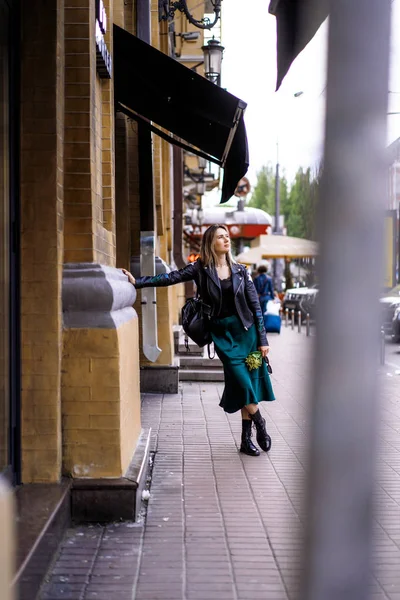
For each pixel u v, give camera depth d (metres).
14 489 4.43
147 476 5.72
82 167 4.81
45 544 3.74
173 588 3.71
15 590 3.05
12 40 4.46
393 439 7.26
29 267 4.58
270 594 3.66
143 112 7.80
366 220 1.86
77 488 4.61
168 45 13.63
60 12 4.68
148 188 8.54
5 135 4.38
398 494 5.34
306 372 1.99
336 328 1.86
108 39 5.85
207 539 4.42
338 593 1.93
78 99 4.83
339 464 1.89
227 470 5.99
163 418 8.24
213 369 11.56
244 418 6.59
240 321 6.43
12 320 4.47
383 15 1.85
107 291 4.68
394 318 17.95
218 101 6.84
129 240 9.43
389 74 1.88
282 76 5.04
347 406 1.87
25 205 4.57
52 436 4.59
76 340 4.69
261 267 22.83
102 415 4.71
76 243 4.79
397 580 3.80
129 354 5.31
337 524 1.91
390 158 2.01
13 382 4.49
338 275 1.86
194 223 30.92
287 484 5.57
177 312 17.02
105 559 4.08
